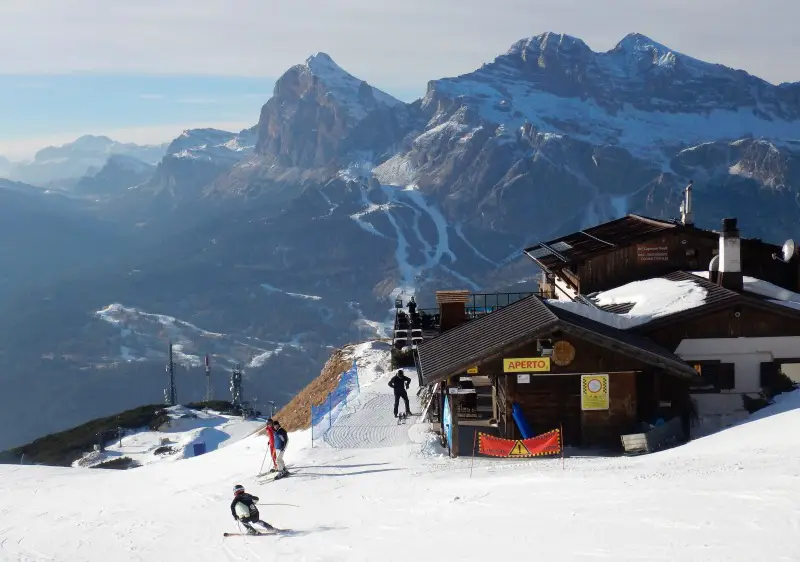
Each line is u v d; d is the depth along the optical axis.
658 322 29.94
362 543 18.31
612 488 19.42
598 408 26.83
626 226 45.53
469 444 27.70
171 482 30.86
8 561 21.55
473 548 16.42
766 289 32.62
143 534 22.70
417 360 30.14
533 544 15.96
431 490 22.48
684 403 27.39
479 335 29.23
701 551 13.84
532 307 29.77
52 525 25.20
